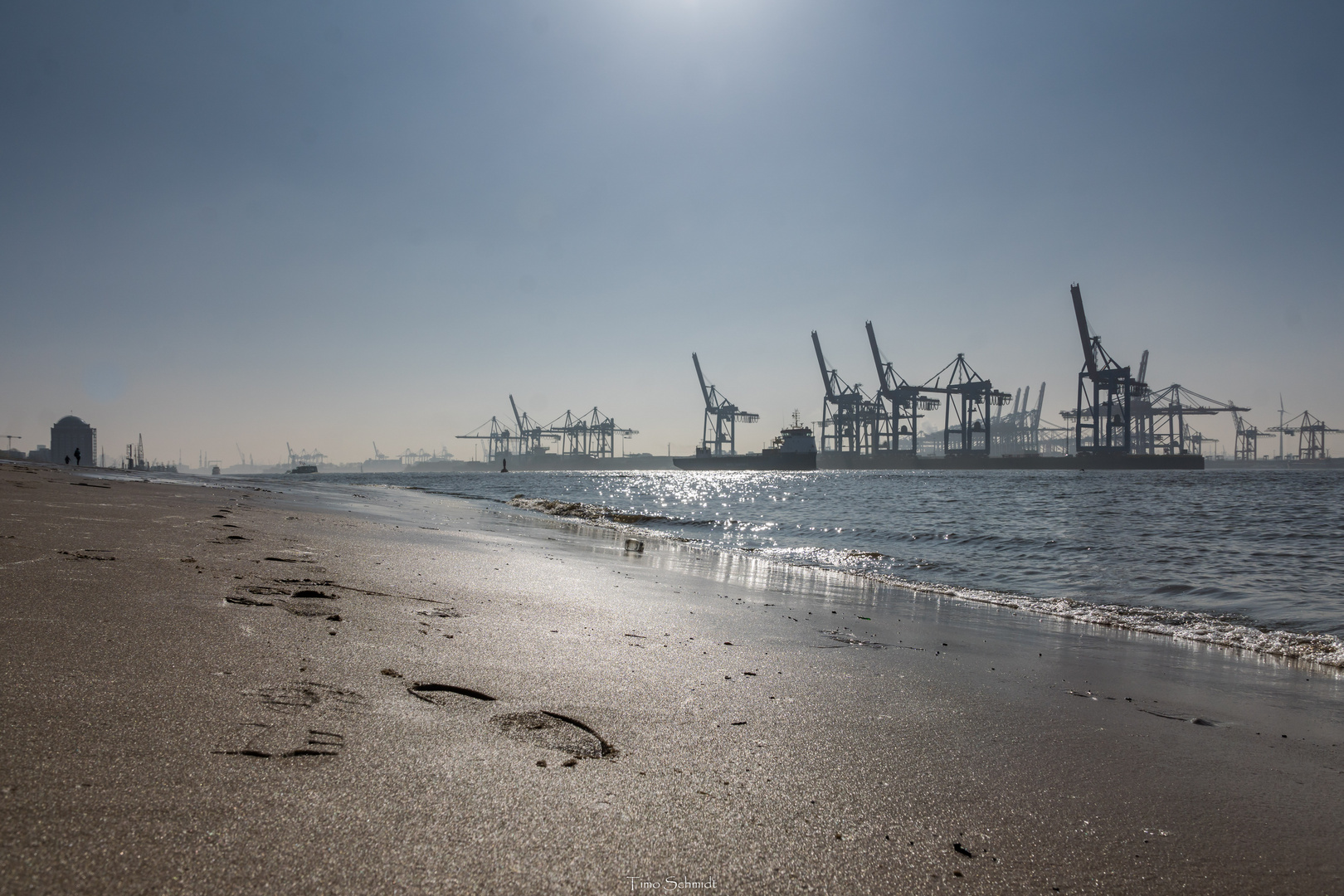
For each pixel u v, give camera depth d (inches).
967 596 404.8
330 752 111.3
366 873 80.4
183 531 342.6
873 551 632.4
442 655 174.9
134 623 168.7
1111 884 97.0
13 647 141.1
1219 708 197.0
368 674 151.9
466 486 2859.3
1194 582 457.4
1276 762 152.1
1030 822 114.7
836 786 122.3
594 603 277.0
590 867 87.9
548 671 172.4
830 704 169.9
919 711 171.0
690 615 275.4
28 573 208.8
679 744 134.0
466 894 78.7
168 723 113.8
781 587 401.1
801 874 92.7
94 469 1407.5
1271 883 100.0
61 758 97.8
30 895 69.1
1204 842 111.6
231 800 92.7
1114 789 131.3
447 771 109.4
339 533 426.9
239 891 74.2
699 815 105.9
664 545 620.4
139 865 76.5
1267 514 1052.5
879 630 284.0
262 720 119.8
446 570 318.7
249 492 793.6
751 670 196.4
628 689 165.3
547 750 123.5
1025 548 645.3
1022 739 155.9
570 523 833.5
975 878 95.9
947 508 1274.6
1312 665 264.8
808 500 1612.9
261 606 202.5
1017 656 250.1
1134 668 242.5
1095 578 476.1
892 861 98.3
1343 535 737.6
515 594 277.1
